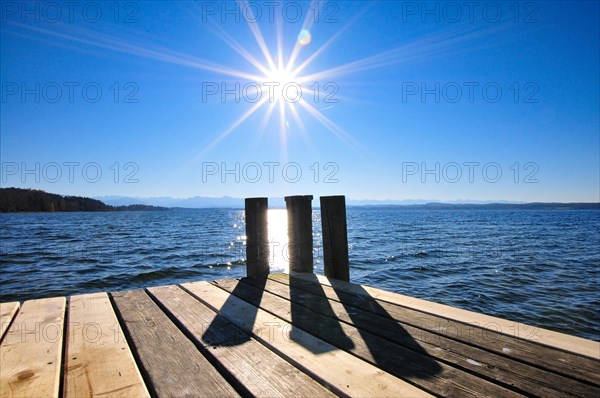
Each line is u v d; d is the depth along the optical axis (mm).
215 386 1498
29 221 59250
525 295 9562
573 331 7062
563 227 42812
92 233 33031
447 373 1577
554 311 8211
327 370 1615
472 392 1410
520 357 1723
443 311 2480
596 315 7918
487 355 1755
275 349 1881
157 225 50250
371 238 27234
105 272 12680
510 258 16047
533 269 13297
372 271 13000
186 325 2305
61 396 1412
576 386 1444
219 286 3461
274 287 3383
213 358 1795
